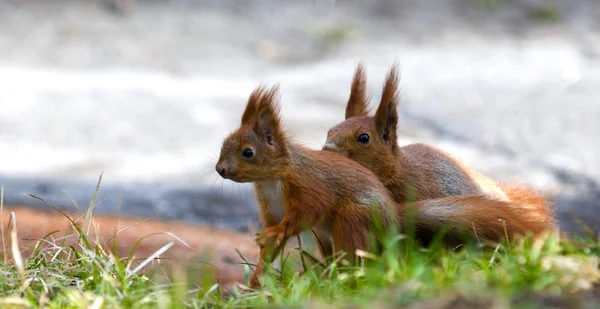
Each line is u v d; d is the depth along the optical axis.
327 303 5.92
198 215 13.28
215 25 26.97
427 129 18.50
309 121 18.81
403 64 23.75
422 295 5.68
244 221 13.03
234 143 7.55
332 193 7.50
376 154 8.62
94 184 15.08
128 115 19.56
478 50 25.42
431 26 27.39
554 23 27.47
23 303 6.37
